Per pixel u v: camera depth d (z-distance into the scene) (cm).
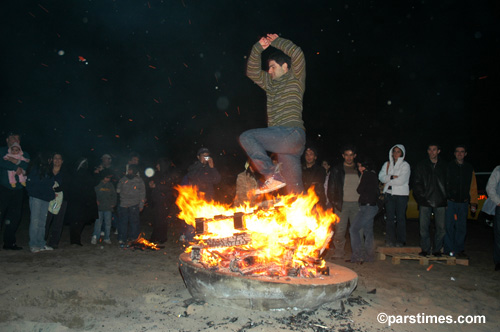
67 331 363
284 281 390
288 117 386
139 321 396
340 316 405
